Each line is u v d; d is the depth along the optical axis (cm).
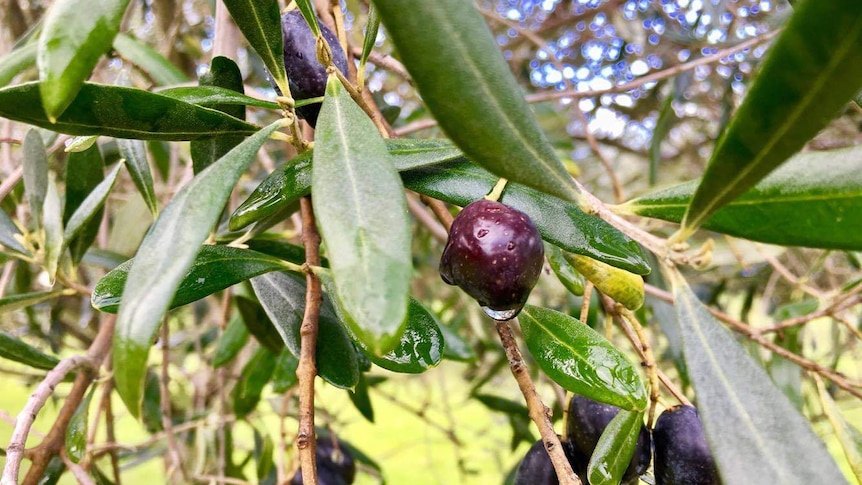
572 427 12
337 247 7
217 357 25
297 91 11
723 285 35
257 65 28
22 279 27
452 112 7
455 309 39
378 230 7
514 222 9
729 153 7
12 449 11
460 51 7
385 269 6
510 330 10
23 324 37
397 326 6
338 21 12
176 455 22
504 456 53
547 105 39
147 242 7
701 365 8
